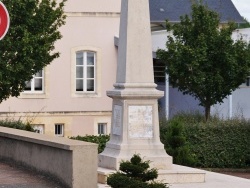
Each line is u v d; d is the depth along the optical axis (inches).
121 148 840.9
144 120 849.5
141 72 851.4
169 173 830.5
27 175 776.3
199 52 1333.7
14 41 1047.0
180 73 1344.7
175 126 1048.2
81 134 1636.3
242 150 1231.5
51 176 753.6
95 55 1648.6
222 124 1223.5
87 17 1638.8
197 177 839.1
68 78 1628.9
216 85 1342.3
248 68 1348.4
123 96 842.8
